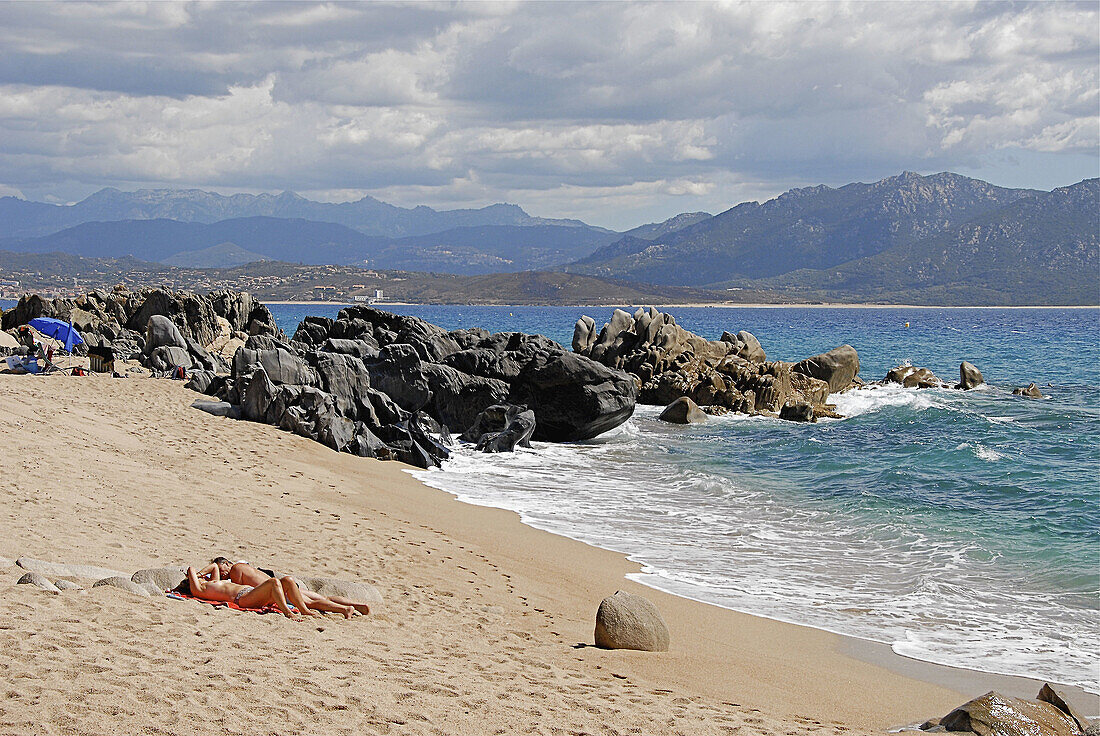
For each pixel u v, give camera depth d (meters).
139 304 45.44
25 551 10.59
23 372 30.28
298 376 28.67
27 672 6.64
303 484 19.86
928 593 14.96
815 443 31.77
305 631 9.39
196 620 8.94
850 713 9.75
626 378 33.38
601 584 14.78
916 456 29.12
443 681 8.36
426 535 16.70
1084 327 151.50
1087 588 15.36
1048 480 25.25
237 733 6.25
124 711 6.25
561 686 8.90
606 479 25.36
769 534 19.03
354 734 6.62
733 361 43.16
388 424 28.78
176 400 27.56
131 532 12.77
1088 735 8.78
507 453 29.34
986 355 80.56
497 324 160.12
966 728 8.67
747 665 11.13
